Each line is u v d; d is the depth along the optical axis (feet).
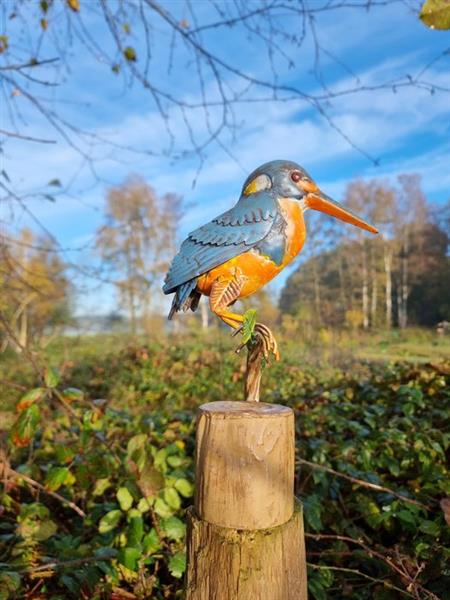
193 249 3.97
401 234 76.33
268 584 3.34
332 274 75.10
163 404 15.76
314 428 8.91
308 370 19.42
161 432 10.05
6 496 7.58
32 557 6.44
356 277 73.77
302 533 3.70
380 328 45.29
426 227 75.36
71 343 25.68
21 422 6.45
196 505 3.73
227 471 3.46
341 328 45.44
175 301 4.10
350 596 5.86
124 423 9.92
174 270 4.01
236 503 3.45
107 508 7.27
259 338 3.98
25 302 10.23
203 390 16.66
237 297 3.91
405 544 6.34
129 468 6.92
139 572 6.14
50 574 6.01
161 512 6.81
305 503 6.59
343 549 6.28
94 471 7.14
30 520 7.07
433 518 6.55
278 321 42.45
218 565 3.40
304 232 4.13
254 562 3.32
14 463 9.34
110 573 5.91
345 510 6.99
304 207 4.17
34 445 9.74
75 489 8.37
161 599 6.12
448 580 5.43
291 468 3.68
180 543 6.68
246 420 3.47
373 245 74.18
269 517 3.47
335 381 13.56
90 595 5.99
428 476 7.02
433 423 8.48
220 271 3.86
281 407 3.80
